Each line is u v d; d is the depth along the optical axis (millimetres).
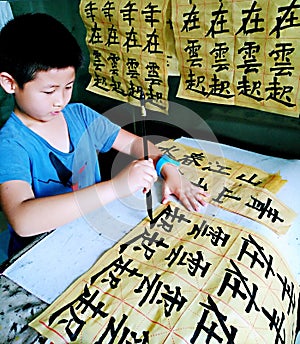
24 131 727
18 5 1094
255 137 931
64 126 828
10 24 624
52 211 626
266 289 521
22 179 674
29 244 625
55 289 530
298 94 693
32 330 467
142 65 916
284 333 504
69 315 483
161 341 442
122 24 879
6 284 542
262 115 879
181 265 552
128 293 509
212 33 734
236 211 674
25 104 652
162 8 786
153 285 519
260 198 706
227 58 746
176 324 461
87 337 455
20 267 575
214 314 473
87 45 1009
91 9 921
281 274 558
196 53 786
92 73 1068
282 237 625
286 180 774
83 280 540
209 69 789
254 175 799
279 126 872
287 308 527
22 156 704
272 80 711
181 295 500
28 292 527
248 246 582
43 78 594
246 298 499
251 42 696
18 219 611
